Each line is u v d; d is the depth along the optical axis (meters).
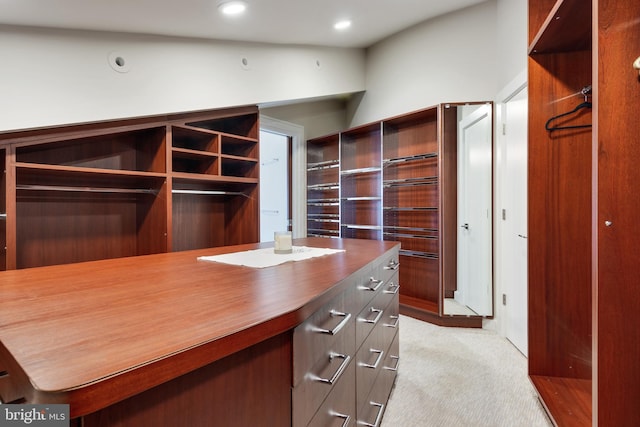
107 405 0.45
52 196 2.53
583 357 1.94
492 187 2.97
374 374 1.56
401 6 2.99
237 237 3.68
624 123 1.10
